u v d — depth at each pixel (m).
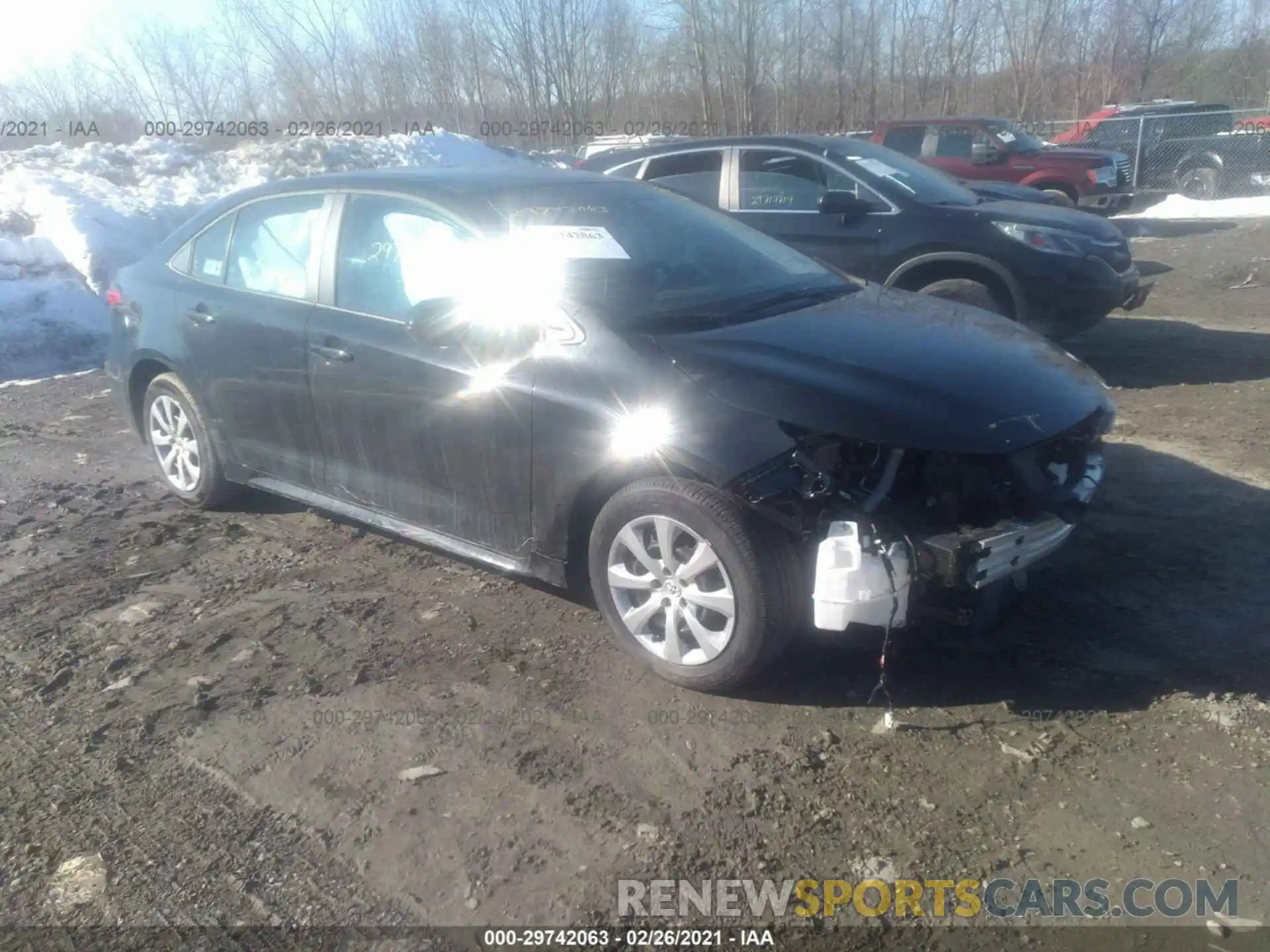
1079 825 3.05
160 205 11.91
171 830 3.14
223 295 5.14
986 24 27.53
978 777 3.26
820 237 7.99
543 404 3.88
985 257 7.48
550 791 3.25
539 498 3.98
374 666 4.00
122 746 3.55
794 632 3.55
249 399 5.06
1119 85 29.11
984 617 3.98
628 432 3.64
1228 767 3.27
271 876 2.94
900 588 3.39
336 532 5.31
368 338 4.45
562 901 2.82
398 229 4.54
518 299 4.07
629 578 3.80
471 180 4.69
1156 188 20.45
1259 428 6.48
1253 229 16.11
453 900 2.84
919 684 3.76
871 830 3.05
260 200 5.14
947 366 3.83
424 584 4.69
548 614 4.36
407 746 3.50
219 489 5.50
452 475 4.27
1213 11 29.00
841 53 25.53
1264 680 3.71
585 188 4.82
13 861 3.03
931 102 27.72
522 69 22.95
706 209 5.19
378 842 3.06
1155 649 3.94
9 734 3.64
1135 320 10.22
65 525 5.52
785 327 4.08
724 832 3.06
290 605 4.52
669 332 3.93
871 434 3.44
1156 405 7.14
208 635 4.29
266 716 3.71
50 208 10.98
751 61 23.94
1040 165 16.25
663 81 24.09
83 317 10.09
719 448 3.46
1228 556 4.68
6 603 4.62
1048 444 3.67
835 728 3.52
